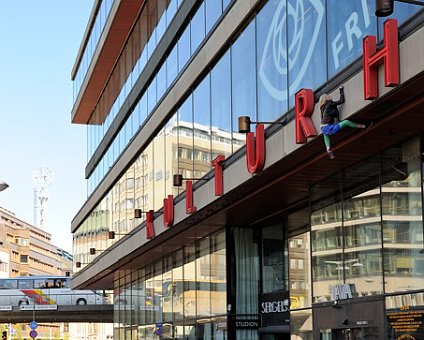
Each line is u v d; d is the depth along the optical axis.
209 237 25.89
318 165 16.09
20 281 68.75
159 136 28.45
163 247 29.64
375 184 15.05
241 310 23.69
